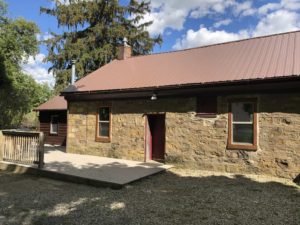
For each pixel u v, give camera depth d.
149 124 12.15
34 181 8.91
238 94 9.80
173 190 7.66
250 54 11.24
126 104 12.53
